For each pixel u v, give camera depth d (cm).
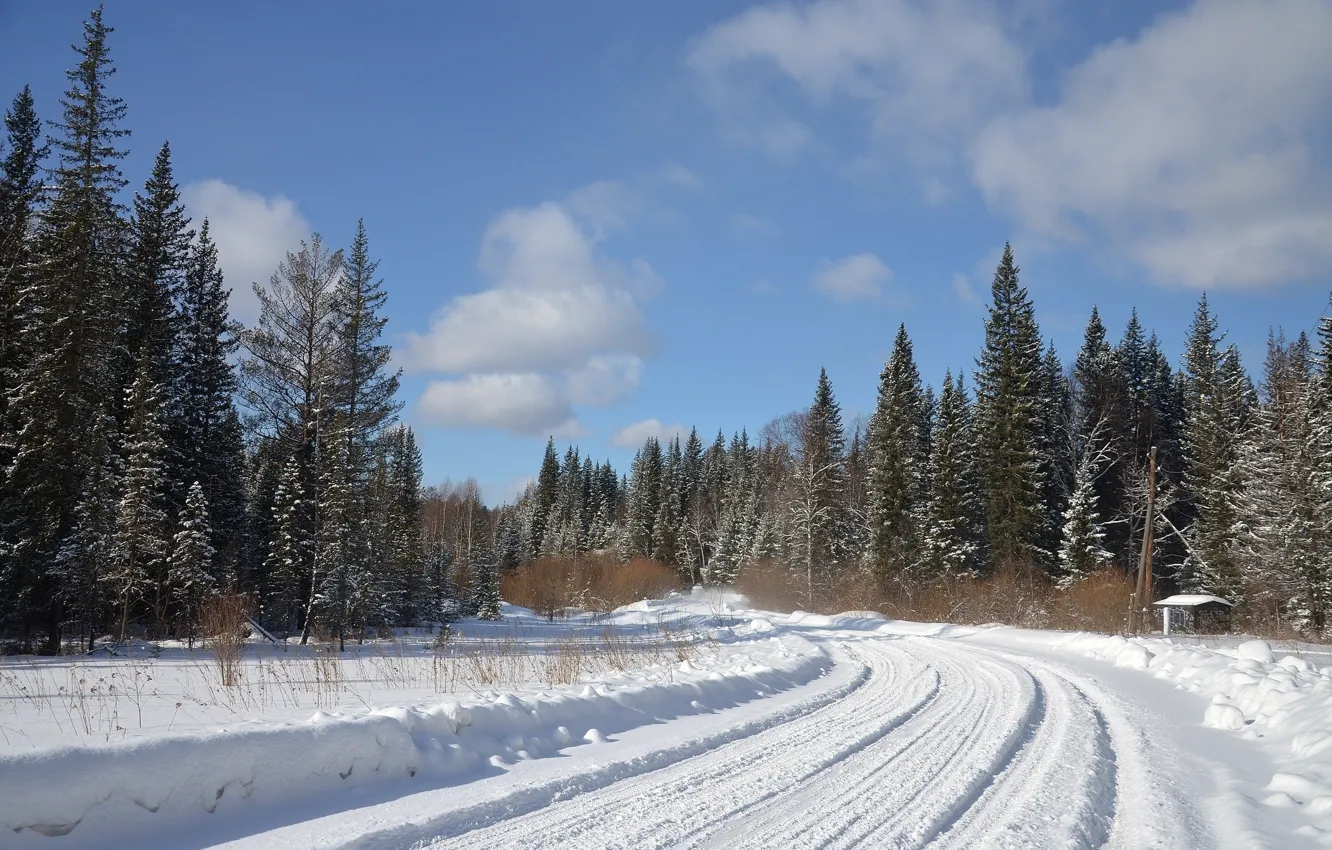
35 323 2273
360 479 2752
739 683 1233
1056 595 3531
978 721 998
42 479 2206
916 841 549
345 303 2938
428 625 3378
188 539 2342
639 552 7850
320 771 614
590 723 895
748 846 535
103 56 2462
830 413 5591
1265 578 3288
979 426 4425
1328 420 3209
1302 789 654
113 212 2523
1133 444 4512
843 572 4766
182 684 1268
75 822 479
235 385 2881
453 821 568
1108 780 732
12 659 1797
